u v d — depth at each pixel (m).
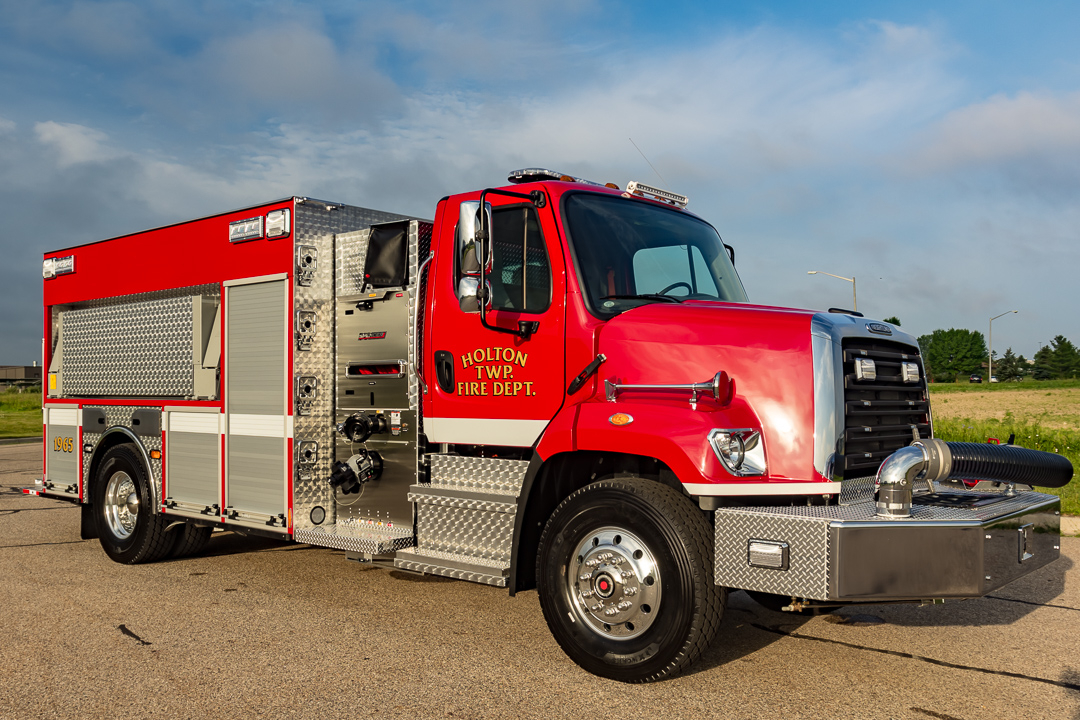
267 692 4.11
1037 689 4.20
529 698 4.03
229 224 6.54
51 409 8.52
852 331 4.34
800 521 3.75
